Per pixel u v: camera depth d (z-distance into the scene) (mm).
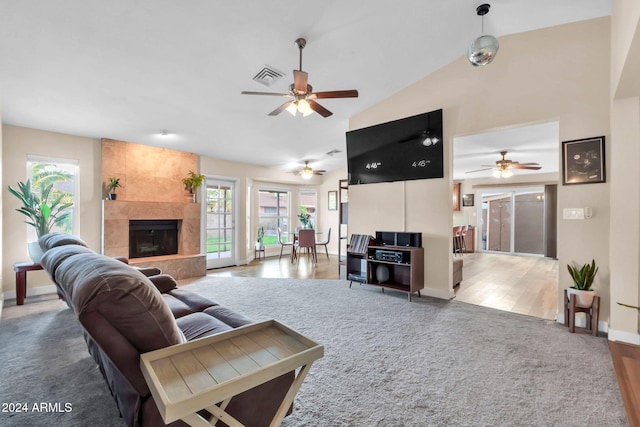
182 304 2330
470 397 1816
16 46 2531
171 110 3951
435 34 3229
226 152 5984
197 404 920
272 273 5773
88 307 1056
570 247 3008
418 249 3971
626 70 2148
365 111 4715
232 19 2523
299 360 1169
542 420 1615
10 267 3943
